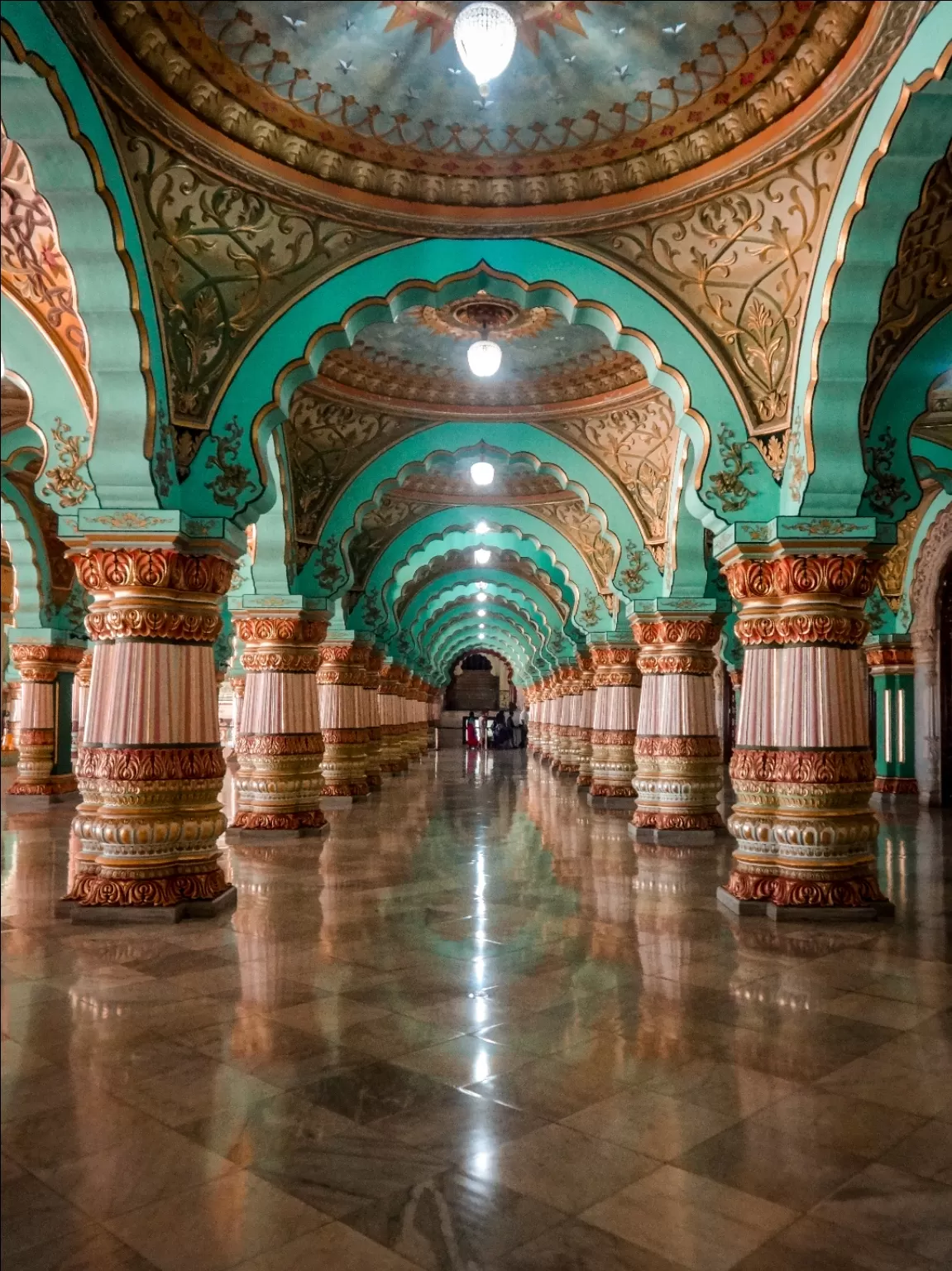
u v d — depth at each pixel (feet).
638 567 33.45
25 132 15.15
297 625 33.19
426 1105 10.56
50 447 19.92
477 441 33.96
